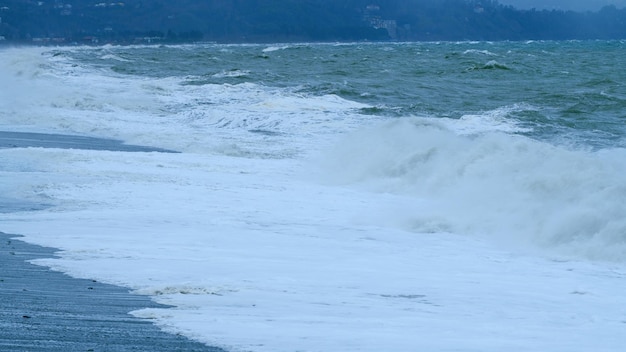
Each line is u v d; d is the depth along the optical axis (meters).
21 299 15.33
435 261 20.03
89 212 24.69
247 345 12.84
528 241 22.28
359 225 24.23
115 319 14.17
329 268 18.73
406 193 29.91
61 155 34.97
